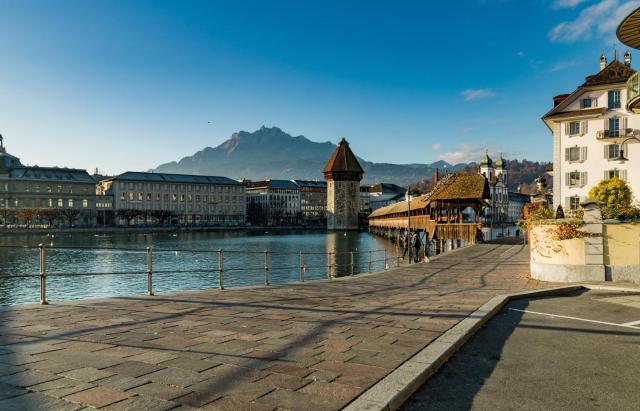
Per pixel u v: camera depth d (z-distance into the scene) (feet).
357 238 400.06
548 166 225.97
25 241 347.15
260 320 31.35
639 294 46.98
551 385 19.81
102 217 556.51
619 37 59.16
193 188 626.64
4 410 15.38
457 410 17.17
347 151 562.25
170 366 20.39
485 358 23.88
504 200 611.47
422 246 231.30
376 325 29.63
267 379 18.86
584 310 38.19
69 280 134.21
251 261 197.67
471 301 40.91
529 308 39.37
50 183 514.27
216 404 16.19
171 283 128.67
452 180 184.85
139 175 592.19
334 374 19.57
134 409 15.65
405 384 18.39
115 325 29.30
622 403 17.83
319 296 45.42
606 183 133.80
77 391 17.22
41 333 26.81
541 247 59.31
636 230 54.08
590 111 165.68
